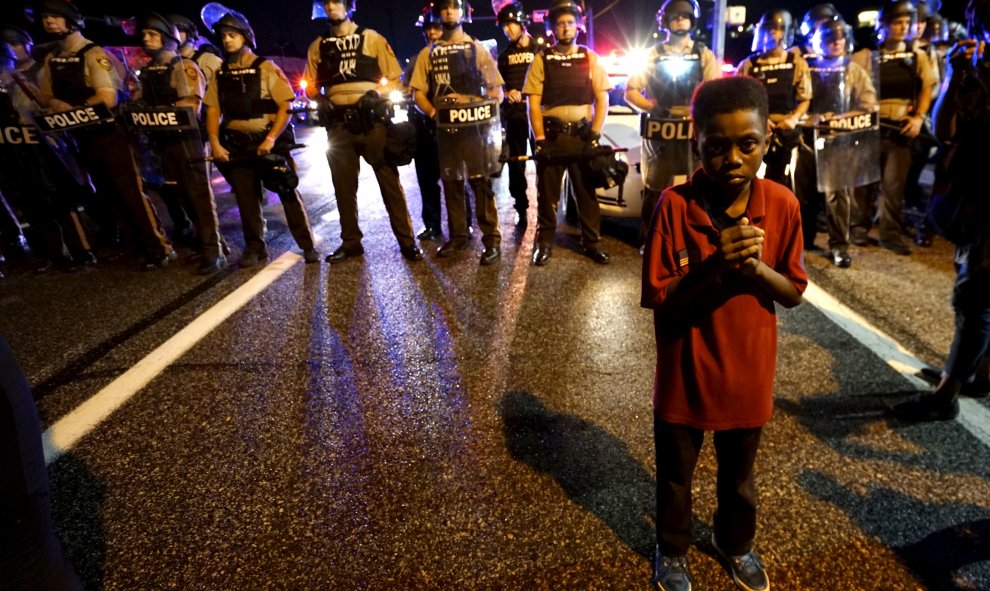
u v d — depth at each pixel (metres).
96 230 6.07
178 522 2.00
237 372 2.97
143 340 3.39
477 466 2.20
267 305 3.79
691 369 1.41
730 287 1.34
